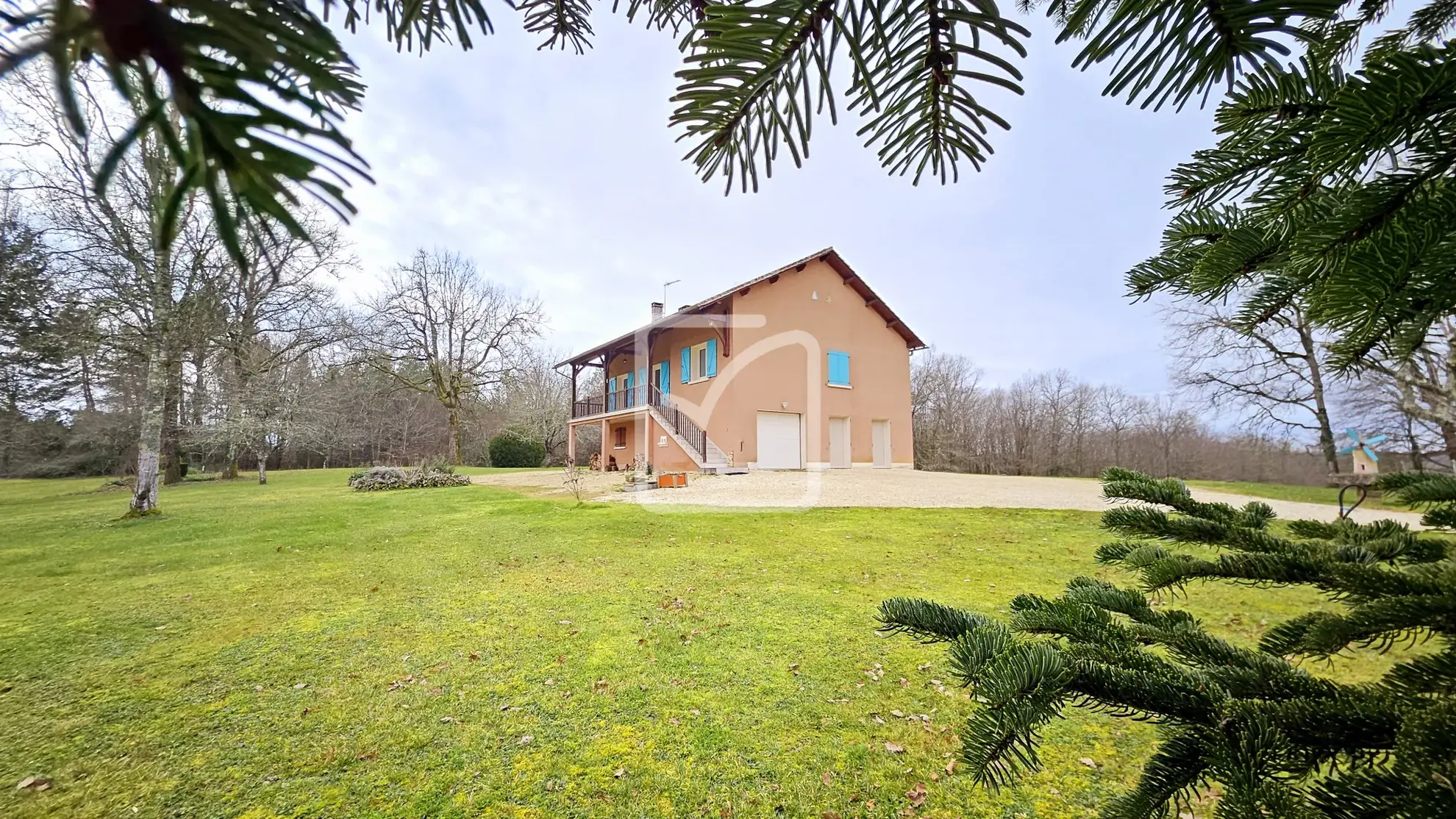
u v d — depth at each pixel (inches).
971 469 1127.6
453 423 1008.9
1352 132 26.5
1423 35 34.7
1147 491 48.3
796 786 104.2
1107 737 117.6
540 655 153.5
